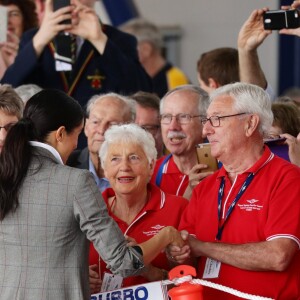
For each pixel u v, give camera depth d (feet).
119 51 55.21
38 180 34.73
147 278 39.27
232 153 38.52
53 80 55.21
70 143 35.86
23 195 34.63
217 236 38.37
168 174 46.09
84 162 46.93
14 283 34.30
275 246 36.78
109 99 46.42
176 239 37.70
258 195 37.99
